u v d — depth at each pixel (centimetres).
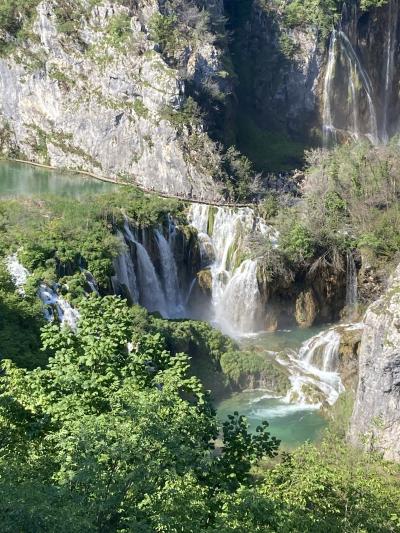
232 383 5250
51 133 8912
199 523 2167
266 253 6306
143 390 2511
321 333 5841
